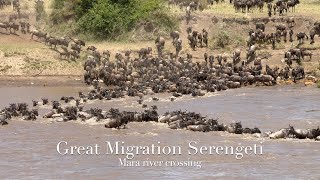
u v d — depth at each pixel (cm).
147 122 10038
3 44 16525
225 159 7875
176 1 19412
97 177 7269
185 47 16712
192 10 18238
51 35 18212
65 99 12269
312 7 19100
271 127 9606
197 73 13938
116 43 17538
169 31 17725
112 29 17900
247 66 14850
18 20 18650
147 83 13575
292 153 8100
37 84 14500
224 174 7275
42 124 10056
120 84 13925
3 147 8644
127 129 9550
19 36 17200
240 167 7544
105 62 15162
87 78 14525
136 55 16438
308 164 7625
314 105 11456
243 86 13912
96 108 10838
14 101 12419
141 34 17688
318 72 14862
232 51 16550
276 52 16025
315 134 8844
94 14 18038
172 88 13112
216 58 15625
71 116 10356
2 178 7281
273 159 7856
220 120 10175
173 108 11300
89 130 9531
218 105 11575
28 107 11669
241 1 18088
